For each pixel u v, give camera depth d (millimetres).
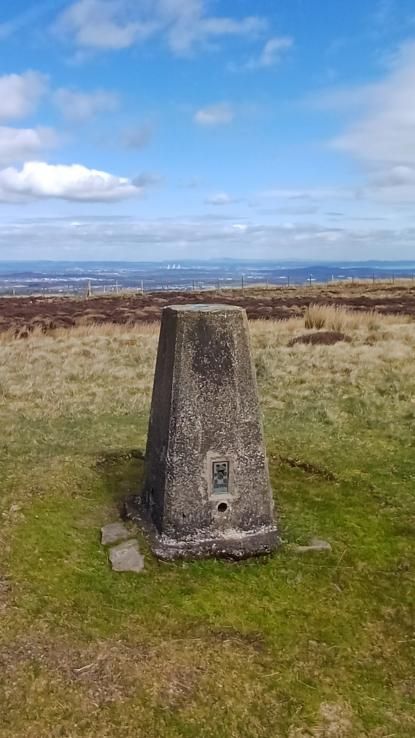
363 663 3576
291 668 3504
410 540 4992
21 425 8320
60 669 3416
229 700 3232
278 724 3098
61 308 28078
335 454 7051
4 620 3867
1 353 14422
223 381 4738
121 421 8664
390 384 10266
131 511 5336
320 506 5664
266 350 14109
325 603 4145
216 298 34375
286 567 4574
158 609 4027
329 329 18062
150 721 3080
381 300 31172
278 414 8852
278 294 38062
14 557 4629
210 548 4680
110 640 3695
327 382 10820
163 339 5062
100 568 4523
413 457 6871
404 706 3260
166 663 3484
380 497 5816
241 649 3645
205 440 4723
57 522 5234
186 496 4715
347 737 3041
